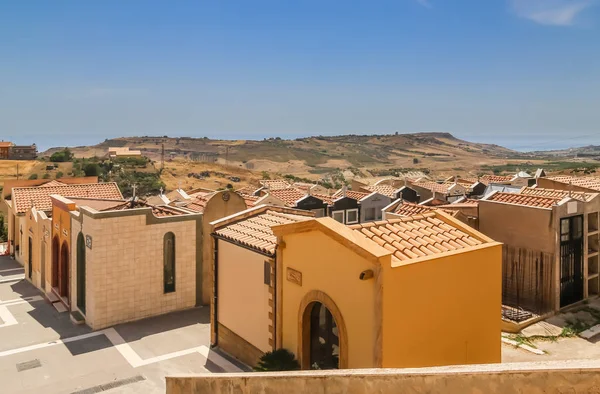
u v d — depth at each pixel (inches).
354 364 473.7
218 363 702.5
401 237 531.5
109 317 872.9
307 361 550.9
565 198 898.1
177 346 777.6
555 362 212.7
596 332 799.7
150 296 917.8
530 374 202.7
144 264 908.6
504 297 944.9
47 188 1485.0
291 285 565.0
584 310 892.6
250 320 660.7
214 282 738.2
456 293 501.4
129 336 824.3
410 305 461.7
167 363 717.3
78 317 903.1
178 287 951.0
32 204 1346.0
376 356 445.1
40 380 671.1
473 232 560.4
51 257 1066.7
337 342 523.8
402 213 1112.8
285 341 581.0
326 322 536.7
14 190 1439.5
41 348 779.4
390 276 444.8
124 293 888.3
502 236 946.1
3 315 950.4
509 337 791.1
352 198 1541.6
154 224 916.6
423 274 471.2
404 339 458.0
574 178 1521.9
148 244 912.3
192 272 966.4
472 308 517.3
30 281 1230.3
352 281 472.7
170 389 414.3
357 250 458.9
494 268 539.8
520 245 919.0
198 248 970.7
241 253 674.8
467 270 511.5
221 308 733.9
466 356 513.0
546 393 199.6
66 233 981.2
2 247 1657.2
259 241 649.0
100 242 857.5
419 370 242.2
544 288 885.8
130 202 1064.8
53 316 940.6
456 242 540.1
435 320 483.5
